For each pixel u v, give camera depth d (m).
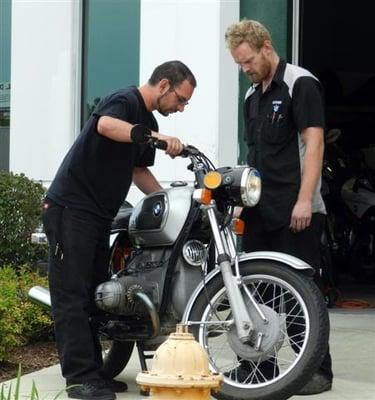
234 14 11.49
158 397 4.34
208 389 4.36
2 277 9.30
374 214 13.93
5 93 13.09
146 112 7.08
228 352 7.03
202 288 6.61
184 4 11.71
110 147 6.97
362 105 17.16
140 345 7.09
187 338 4.48
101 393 6.88
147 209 7.00
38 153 12.78
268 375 6.71
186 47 11.70
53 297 7.02
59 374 8.08
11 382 6.90
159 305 6.85
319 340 6.28
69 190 7.00
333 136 14.20
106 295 6.80
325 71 17.28
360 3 17.67
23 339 8.88
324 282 11.57
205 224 6.84
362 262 14.04
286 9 11.38
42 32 12.73
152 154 7.45
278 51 11.40
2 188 10.77
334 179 14.02
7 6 13.02
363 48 17.86
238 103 11.48
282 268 6.46
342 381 7.72
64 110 12.66
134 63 12.32
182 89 7.02
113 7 12.41
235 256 6.58
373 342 9.42
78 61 12.59
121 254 7.41
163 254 6.94
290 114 7.21
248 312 6.41
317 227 7.27
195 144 11.57
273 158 7.25
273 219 7.21
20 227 10.80
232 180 6.57
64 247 6.97
